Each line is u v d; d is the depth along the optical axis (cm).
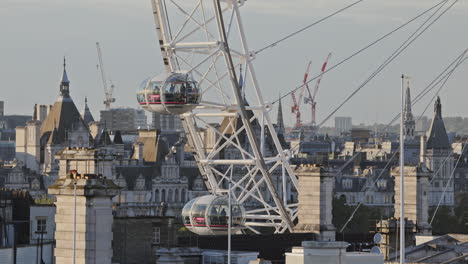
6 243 19588
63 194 14438
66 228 14450
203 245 18988
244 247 19325
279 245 19838
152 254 18688
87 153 19212
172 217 18912
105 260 14375
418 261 18312
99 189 14338
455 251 18462
